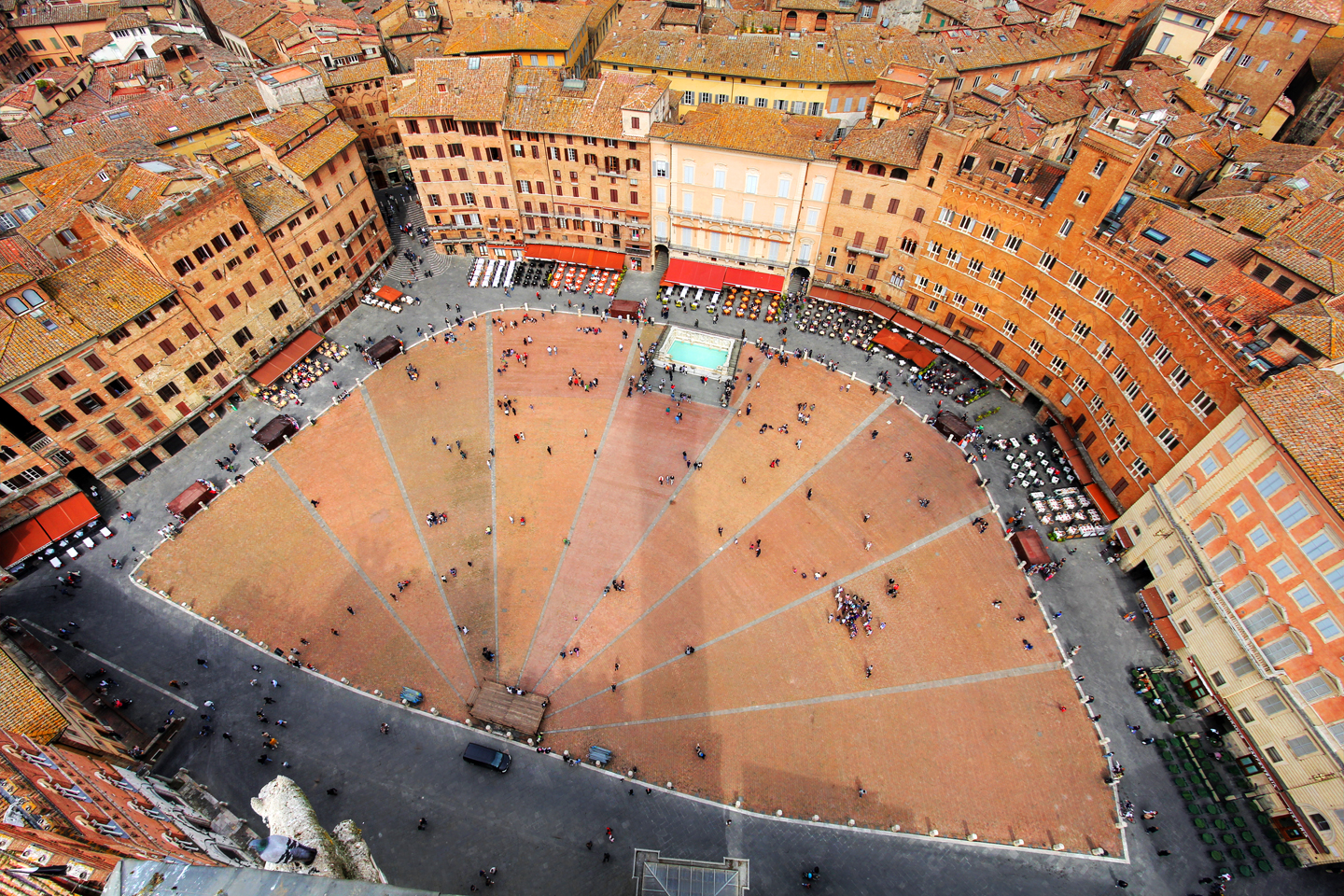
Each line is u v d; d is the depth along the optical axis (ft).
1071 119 280.31
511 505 231.30
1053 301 231.09
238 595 206.90
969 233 244.22
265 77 280.10
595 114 270.87
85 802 76.02
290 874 33.73
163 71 364.58
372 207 302.25
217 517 225.15
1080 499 222.07
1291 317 167.43
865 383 265.13
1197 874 155.02
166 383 232.32
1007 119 258.16
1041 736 175.52
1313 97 315.78
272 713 183.01
